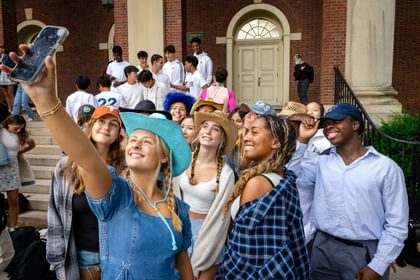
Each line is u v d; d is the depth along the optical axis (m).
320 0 12.93
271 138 1.91
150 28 9.41
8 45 10.27
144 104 3.66
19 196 6.08
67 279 2.35
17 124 5.03
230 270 1.81
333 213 2.48
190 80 7.39
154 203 1.68
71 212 2.36
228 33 13.61
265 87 13.96
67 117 1.35
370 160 2.42
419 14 12.78
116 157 2.62
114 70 8.27
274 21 13.70
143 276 1.58
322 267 2.58
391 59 7.95
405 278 3.87
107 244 1.62
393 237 2.29
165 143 1.72
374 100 7.81
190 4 13.78
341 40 8.68
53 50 1.23
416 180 4.72
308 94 13.13
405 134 6.08
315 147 3.41
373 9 7.80
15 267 2.89
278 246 1.75
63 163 2.44
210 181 2.78
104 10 14.37
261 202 1.77
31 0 14.93
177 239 1.65
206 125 2.81
